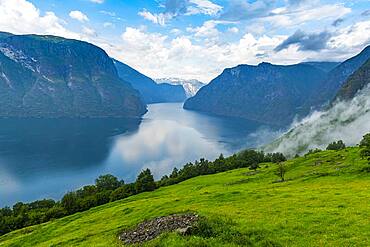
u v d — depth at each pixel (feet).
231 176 485.15
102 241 147.43
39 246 193.77
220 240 99.45
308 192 199.52
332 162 404.77
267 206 166.20
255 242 103.19
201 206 198.59
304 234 113.50
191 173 606.55
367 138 337.11
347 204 151.64
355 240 104.32
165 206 229.45
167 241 96.94
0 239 317.01
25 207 482.69
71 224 257.34
